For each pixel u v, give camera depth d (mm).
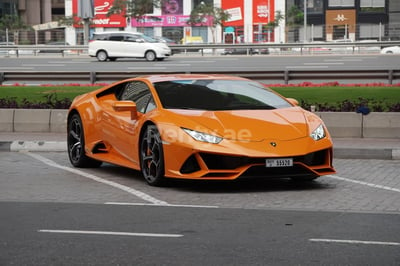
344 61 40156
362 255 6012
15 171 11672
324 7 91312
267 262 5801
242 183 10289
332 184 10250
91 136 11602
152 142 10008
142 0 75375
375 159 13289
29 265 5762
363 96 19922
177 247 6332
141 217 7766
